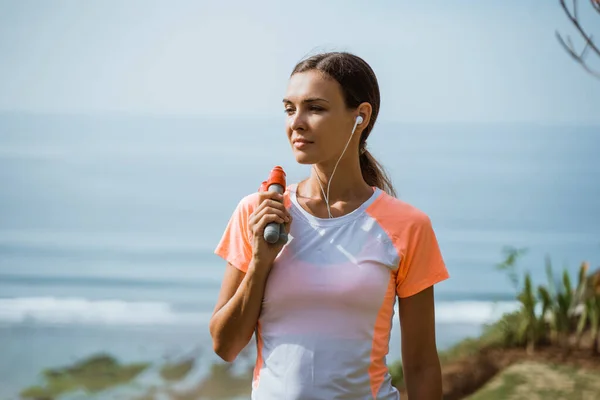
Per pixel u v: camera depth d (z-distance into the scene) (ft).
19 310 79.41
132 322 72.64
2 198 160.66
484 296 83.10
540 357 28.53
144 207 151.64
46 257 111.24
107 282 95.91
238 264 9.55
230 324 9.16
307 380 8.91
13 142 257.55
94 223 137.08
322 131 9.27
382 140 250.98
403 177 174.40
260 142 267.39
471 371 27.81
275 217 8.91
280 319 9.13
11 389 43.14
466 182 170.30
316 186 9.73
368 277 9.08
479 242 118.93
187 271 103.24
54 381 43.29
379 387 9.21
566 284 30.86
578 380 25.89
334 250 9.23
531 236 123.44
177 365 44.16
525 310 30.27
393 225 9.40
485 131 286.25
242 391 38.14
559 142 254.88
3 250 115.55
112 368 44.91
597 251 113.39
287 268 9.15
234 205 154.61
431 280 9.50
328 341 8.95
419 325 9.62
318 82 9.30
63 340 62.18
